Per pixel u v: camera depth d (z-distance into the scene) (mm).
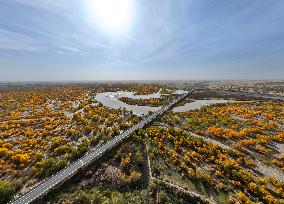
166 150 57844
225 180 43625
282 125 81875
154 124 88688
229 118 93312
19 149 65438
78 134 76562
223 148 60656
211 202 37094
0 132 83875
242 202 36656
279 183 41938
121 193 41062
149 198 39062
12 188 41562
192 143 62094
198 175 44031
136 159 53031
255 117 95938
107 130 79750
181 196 39156
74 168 49562
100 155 54625
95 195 39344
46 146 65750
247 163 50875
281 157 53969
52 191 40969
